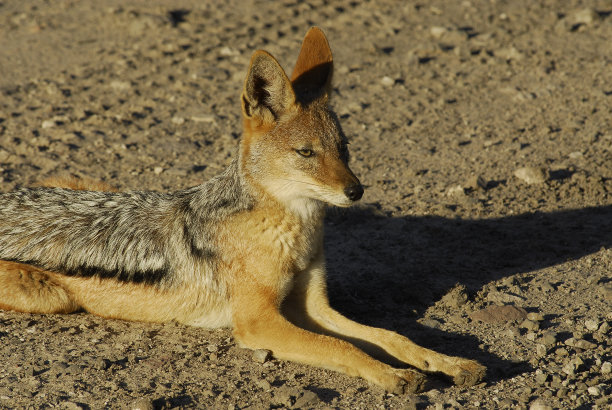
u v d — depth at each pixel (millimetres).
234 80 22125
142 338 10000
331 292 11250
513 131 18172
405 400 8383
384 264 12195
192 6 29688
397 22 27219
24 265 10359
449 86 21547
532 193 14812
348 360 8797
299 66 10539
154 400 8273
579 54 23453
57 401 8328
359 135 18359
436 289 11250
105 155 16969
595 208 13977
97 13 28953
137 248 10289
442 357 8859
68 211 10727
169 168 16203
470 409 8133
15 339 9836
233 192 9891
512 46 24438
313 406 8305
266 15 28453
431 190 15195
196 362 9367
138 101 20422
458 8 28922
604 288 10875
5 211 10789
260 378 8938
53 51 24797
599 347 9336
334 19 27922
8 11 29500
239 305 9633
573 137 17609
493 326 10047
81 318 10586
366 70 22875
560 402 8203
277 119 9633
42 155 16719
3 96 20500
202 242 9953
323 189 9320
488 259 12266
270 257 9500
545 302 10711
